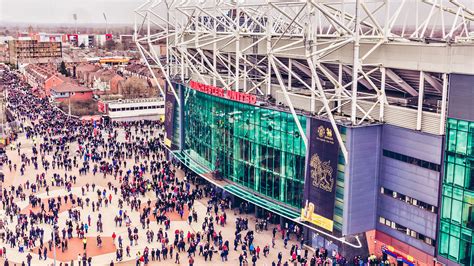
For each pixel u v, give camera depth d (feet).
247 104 217.56
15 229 206.59
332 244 179.52
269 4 203.62
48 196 246.06
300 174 197.06
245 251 181.47
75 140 345.92
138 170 273.54
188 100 274.57
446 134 154.10
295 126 195.42
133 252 189.26
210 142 250.57
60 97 478.59
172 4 297.12
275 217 211.61
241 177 228.22
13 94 521.65
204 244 193.98
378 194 178.81
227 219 216.13
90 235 203.62
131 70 643.04
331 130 175.32
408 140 166.50
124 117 411.13
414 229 167.53
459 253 154.10
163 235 202.69
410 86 179.42
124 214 215.72
